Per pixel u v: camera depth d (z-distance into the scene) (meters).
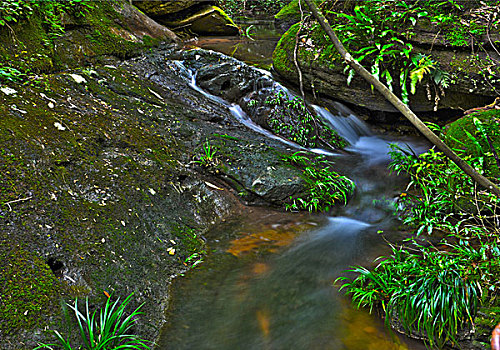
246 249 3.62
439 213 3.93
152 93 5.20
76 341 2.22
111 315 2.46
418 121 1.49
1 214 2.49
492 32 4.78
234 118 5.63
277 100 5.72
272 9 15.80
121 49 5.88
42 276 2.37
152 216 3.46
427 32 5.04
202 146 4.57
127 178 3.57
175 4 8.55
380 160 5.31
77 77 4.48
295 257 3.55
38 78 4.06
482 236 3.36
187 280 3.13
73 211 2.92
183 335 2.63
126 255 2.96
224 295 3.03
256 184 4.33
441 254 3.04
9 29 4.22
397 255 3.19
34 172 2.91
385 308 2.82
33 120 3.35
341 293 3.12
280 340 2.66
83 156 3.43
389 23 5.16
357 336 2.71
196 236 3.64
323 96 6.20
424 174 4.37
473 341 2.52
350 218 4.34
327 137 5.63
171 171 4.04
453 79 5.00
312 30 5.90
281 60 6.26
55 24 4.89
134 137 4.13
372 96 5.65
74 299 2.41
